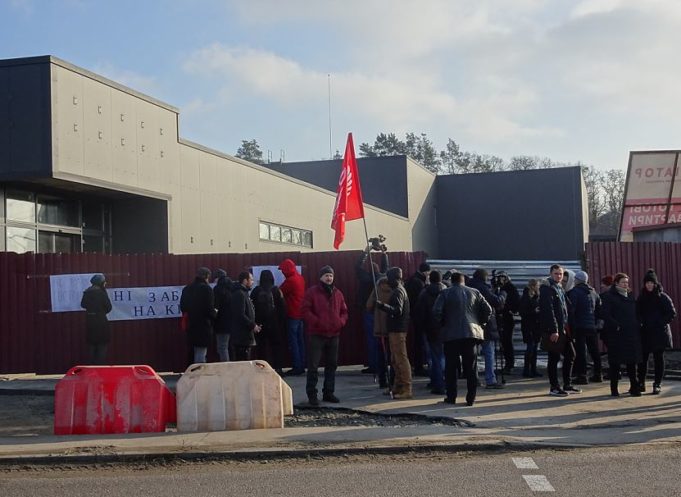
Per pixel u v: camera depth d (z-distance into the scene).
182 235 20.95
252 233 25.73
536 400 12.28
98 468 8.62
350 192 13.45
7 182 16.83
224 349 14.12
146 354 16.09
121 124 18.45
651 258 18.84
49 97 16.17
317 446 9.17
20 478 8.15
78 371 10.47
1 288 15.82
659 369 12.90
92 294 13.44
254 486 7.58
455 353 11.86
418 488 7.38
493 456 8.80
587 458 8.58
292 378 14.84
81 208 19.62
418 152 106.19
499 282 15.40
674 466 8.15
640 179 26.45
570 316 13.71
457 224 53.06
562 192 50.69
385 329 12.99
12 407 12.69
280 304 14.85
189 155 21.58
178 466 8.64
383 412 11.27
